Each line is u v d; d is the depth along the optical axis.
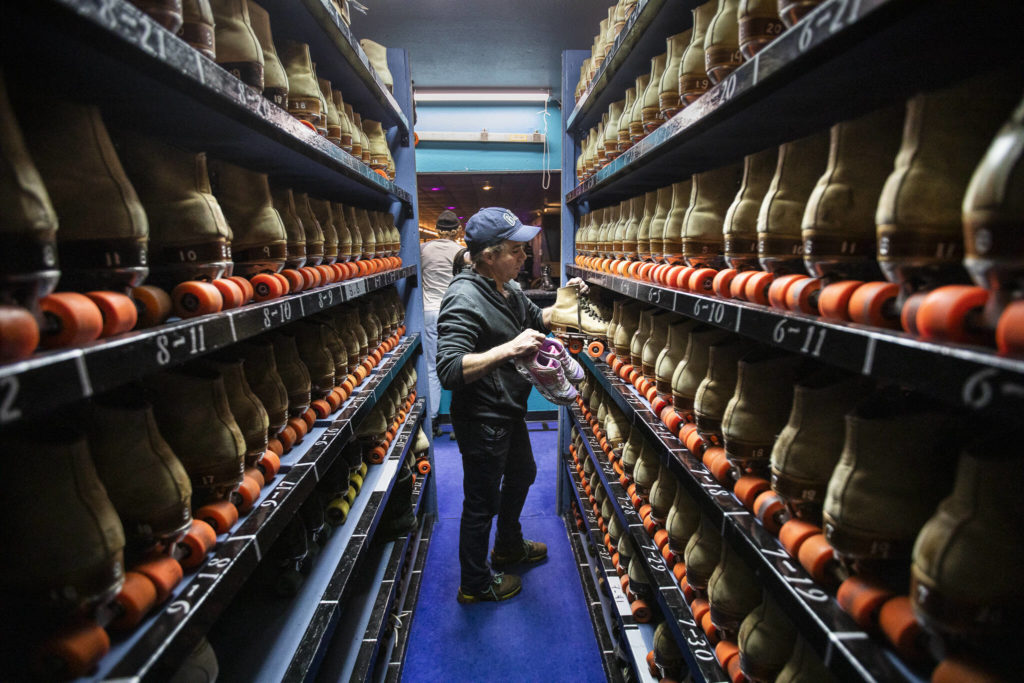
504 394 1.74
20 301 0.40
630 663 1.48
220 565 0.66
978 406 0.33
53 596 0.46
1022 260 0.33
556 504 2.91
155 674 0.50
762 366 0.80
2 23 0.41
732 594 0.89
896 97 0.67
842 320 0.53
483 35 3.09
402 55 2.39
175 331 0.55
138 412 0.59
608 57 1.48
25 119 0.50
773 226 0.67
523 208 5.37
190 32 0.65
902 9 0.41
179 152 0.70
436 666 1.80
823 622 0.55
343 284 1.26
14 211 0.38
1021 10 0.41
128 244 0.54
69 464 0.47
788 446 0.66
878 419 0.53
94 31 0.43
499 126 4.17
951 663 0.43
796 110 0.74
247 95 0.72
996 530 0.40
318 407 1.31
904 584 0.55
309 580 1.20
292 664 0.92
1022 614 0.41
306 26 1.19
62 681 0.46
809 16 0.51
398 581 1.78
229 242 0.74
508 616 2.04
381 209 2.42
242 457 0.77
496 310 1.72
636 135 1.38
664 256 1.12
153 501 0.58
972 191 0.36
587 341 2.09
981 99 0.42
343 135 1.47
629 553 1.70
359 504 1.54
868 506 0.53
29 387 0.35
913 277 0.45
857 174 0.56
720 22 0.77
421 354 2.65
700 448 1.00
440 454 3.73
